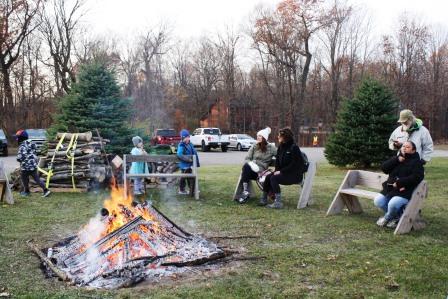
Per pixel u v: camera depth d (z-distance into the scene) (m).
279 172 8.36
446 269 4.93
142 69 48.09
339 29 44.12
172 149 14.92
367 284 4.52
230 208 8.37
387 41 47.75
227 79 48.25
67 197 9.67
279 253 5.49
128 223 5.23
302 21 41.28
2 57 34.53
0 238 6.23
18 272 4.83
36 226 6.97
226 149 32.03
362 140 15.55
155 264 4.87
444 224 7.10
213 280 4.57
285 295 4.21
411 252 5.57
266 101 46.94
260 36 42.72
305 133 43.75
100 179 10.48
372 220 7.34
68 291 4.27
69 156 10.57
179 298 4.12
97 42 39.81
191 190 9.73
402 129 7.13
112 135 13.21
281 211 8.09
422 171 6.61
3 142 25.58
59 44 35.56
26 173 9.75
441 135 48.75
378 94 15.84
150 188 10.65
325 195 9.83
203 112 49.50
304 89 42.88
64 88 35.06
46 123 39.41
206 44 51.00
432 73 48.78
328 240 6.16
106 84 13.49
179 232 5.77
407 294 4.27
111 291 4.28
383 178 7.30
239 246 5.83
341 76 46.59
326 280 4.61
